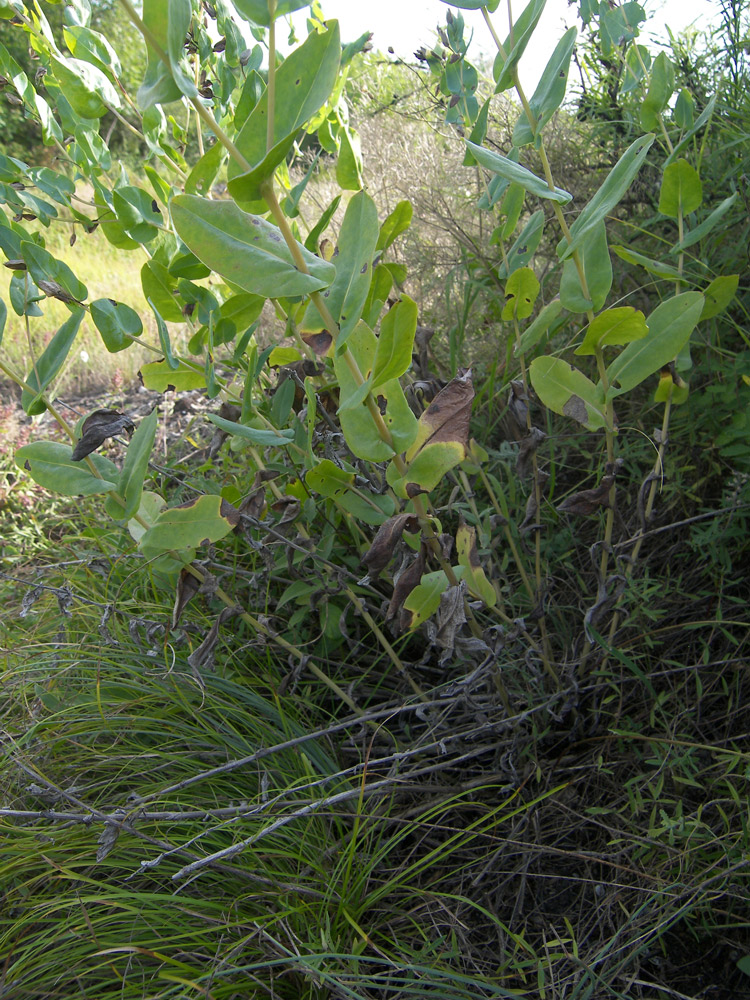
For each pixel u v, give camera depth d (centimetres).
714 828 152
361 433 131
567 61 136
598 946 145
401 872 164
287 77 104
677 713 177
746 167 211
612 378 151
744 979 141
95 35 152
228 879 151
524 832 161
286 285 105
